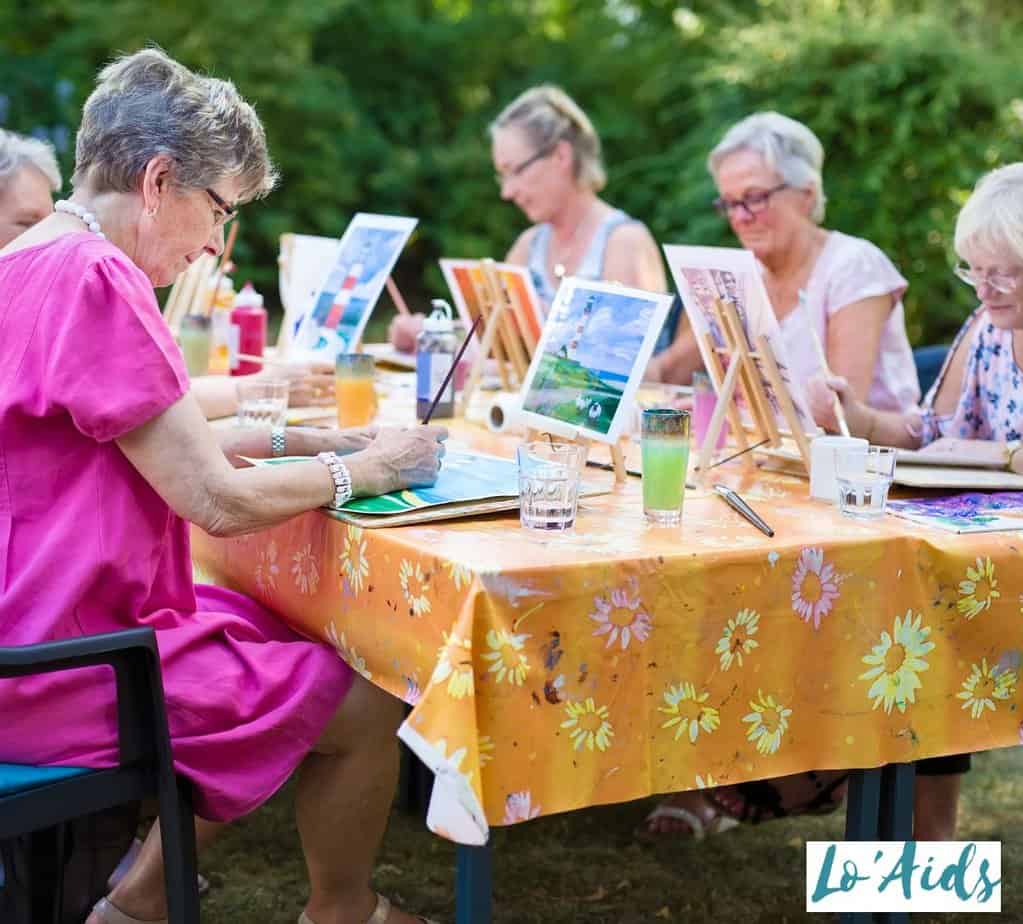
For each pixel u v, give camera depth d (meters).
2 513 2.40
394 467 2.64
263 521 2.47
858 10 7.88
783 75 7.51
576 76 12.13
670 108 11.47
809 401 3.30
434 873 3.45
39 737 2.36
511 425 3.41
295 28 11.36
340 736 2.61
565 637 2.21
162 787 2.38
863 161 7.22
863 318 3.96
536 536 2.41
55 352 2.31
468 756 2.08
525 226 11.70
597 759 2.27
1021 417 3.36
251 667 2.56
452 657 2.11
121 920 2.65
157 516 2.46
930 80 7.07
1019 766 4.23
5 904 2.51
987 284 3.11
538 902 3.30
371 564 2.45
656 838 3.65
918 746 2.55
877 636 2.48
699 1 12.22
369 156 11.66
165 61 2.53
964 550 2.51
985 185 3.12
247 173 2.59
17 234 3.60
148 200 2.48
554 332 3.07
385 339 9.46
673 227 8.20
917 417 3.46
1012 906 3.28
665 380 4.64
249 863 3.50
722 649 2.35
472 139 11.86
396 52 12.41
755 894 3.36
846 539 2.44
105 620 2.45
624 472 2.93
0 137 3.62
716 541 2.40
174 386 2.35
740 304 2.96
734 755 2.40
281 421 3.50
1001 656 2.61
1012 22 8.66
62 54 10.99
